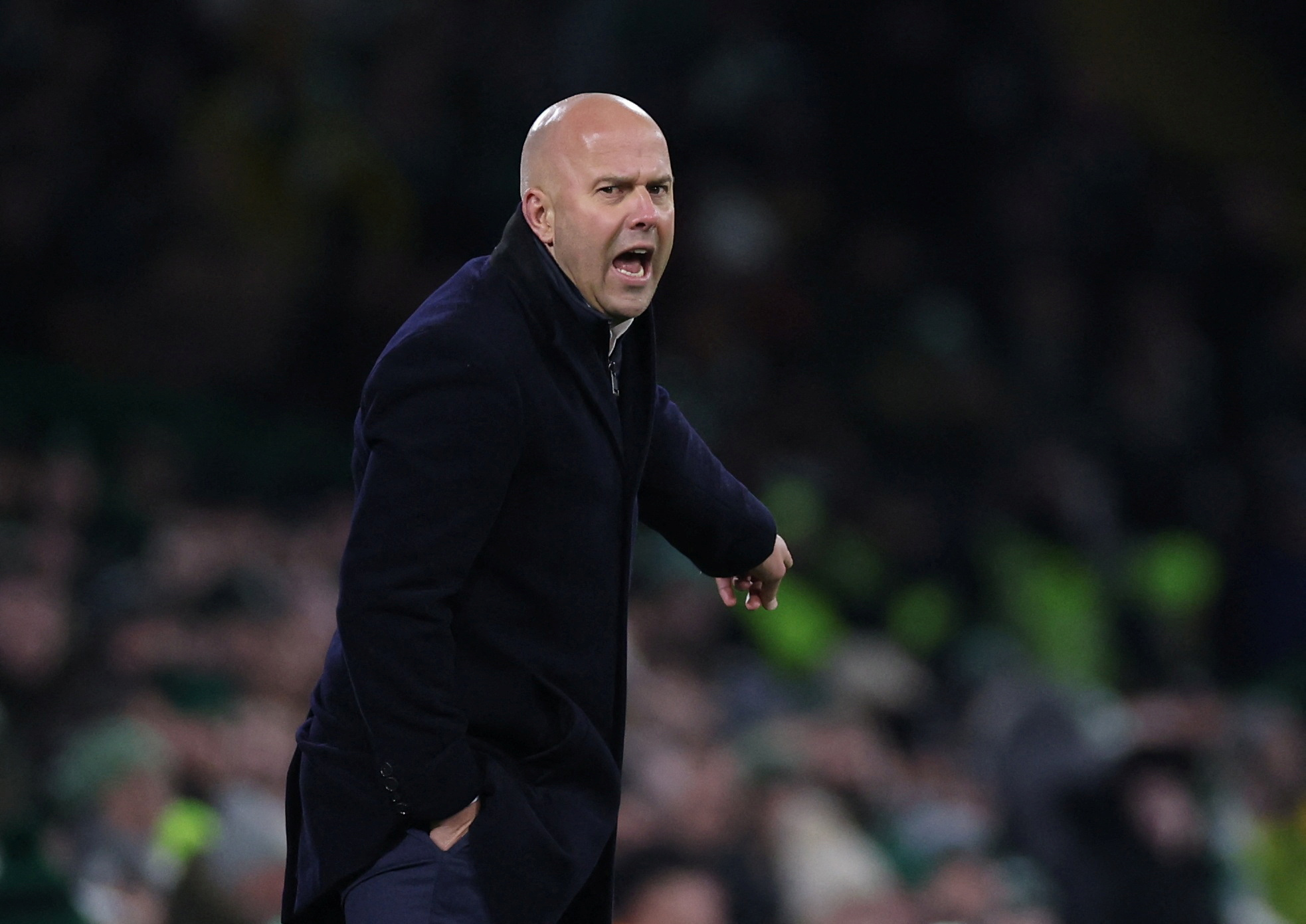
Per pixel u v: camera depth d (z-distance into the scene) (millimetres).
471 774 6691
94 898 13422
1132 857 20188
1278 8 51344
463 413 6598
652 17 38594
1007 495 32969
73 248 29828
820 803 18578
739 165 38969
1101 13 49250
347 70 33719
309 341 31297
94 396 26672
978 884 18547
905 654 28172
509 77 35656
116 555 22031
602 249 6840
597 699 7121
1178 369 40625
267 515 26797
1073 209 42688
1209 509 37344
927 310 38281
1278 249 45219
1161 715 22547
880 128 41438
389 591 6512
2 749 11625
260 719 17688
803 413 34562
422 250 33562
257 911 13242
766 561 7957
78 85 30578
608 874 7180
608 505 7051
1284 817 23938
